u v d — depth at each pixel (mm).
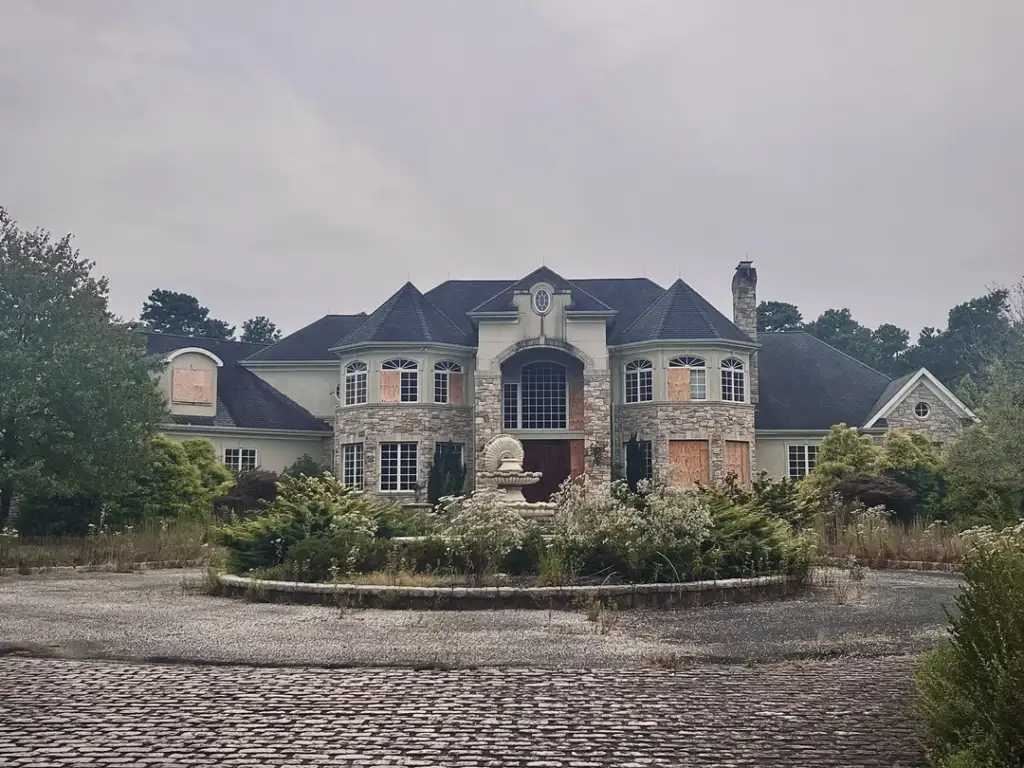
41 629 12422
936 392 41656
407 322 42281
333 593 15133
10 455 27203
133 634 12039
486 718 7863
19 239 29000
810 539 19438
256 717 7871
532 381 43250
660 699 8562
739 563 16969
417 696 8648
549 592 14797
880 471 32469
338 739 7215
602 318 40844
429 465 41125
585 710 8156
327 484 22266
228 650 10891
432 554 17172
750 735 7379
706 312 41688
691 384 40500
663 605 15148
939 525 25672
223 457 42938
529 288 41188
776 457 42750
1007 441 26562
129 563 23016
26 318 28312
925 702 6883
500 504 17562
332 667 10008
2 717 7871
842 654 10781
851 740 7219
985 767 5805
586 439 40250
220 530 18750
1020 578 6352
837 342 82812
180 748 6977
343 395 43062
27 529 28328
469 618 13664
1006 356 36062
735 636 12000
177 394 42125
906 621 13227
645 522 16500
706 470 39906
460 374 42844
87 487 27922
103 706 8250
